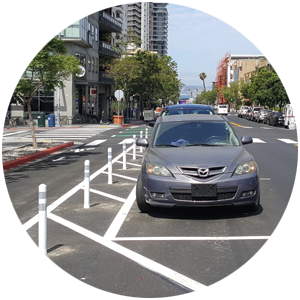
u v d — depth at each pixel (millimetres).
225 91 130375
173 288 4352
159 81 55000
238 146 7941
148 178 7121
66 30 41344
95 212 7824
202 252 5484
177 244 5832
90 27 48344
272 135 28375
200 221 7055
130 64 46438
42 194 5543
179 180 6898
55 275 4777
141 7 189375
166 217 7359
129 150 19375
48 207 8281
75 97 44438
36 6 17375
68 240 6117
